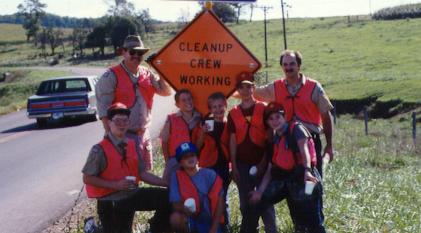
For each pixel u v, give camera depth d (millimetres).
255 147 4855
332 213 5613
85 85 16938
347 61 44031
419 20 67688
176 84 5168
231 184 6770
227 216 4996
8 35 147625
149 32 104500
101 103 5117
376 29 64938
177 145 4953
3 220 6637
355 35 62656
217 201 4512
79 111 16234
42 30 115312
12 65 86562
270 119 4555
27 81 49469
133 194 4863
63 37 119938
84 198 7527
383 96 25406
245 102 4863
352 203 6133
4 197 7855
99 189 4805
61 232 5863
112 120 4684
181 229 4500
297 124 4535
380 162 12039
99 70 56000
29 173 9492
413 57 42438
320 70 40344
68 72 55219
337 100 26625
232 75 5137
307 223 4500
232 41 5117
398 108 23641
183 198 4488
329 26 76750
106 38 87625
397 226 5426
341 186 7148
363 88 27953
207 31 5125
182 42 5145
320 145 4988
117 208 4852
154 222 4957
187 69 5156
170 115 5035
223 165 5055
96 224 5441
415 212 6098
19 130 16172
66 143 12703
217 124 4984
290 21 96062
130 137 5082
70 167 9805
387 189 7574
